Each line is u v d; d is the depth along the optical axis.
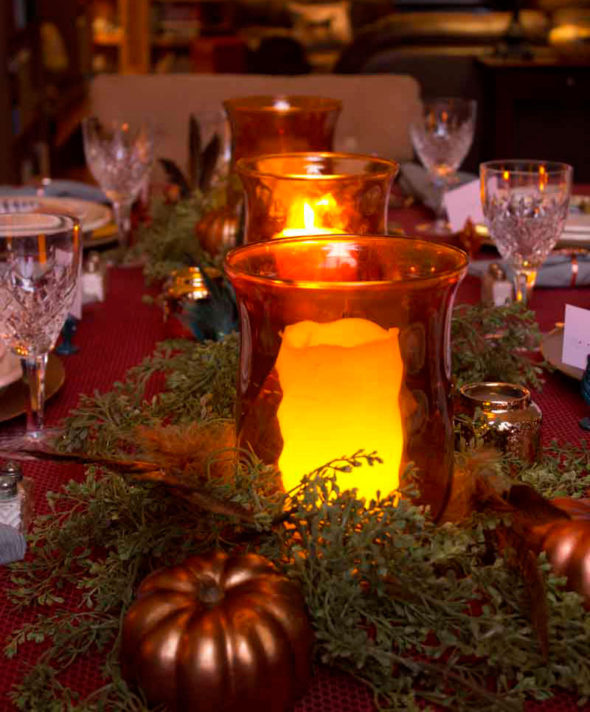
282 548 0.52
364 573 0.49
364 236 0.59
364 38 4.03
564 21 4.76
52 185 1.72
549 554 0.53
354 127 2.29
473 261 1.32
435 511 0.55
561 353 0.93
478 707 0.46
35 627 0.54
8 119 4.21
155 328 1.14
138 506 0.56
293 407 0.52
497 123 3.66
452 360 0.80
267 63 5.71
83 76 6.25
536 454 0.67
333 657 0.48
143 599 0.48
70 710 0.46
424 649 0.49
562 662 0.48
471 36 3.95
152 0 6.81
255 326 0.53
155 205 1.44
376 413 0.52
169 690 0.46
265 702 0.46
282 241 0.58
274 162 0.86
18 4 4.62
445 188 1.67
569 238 1.31
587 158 3.68
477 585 0.49
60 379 0.90
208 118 1.63
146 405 0.70
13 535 0.59
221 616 0.46
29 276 0.76
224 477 0.55
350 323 0.51
